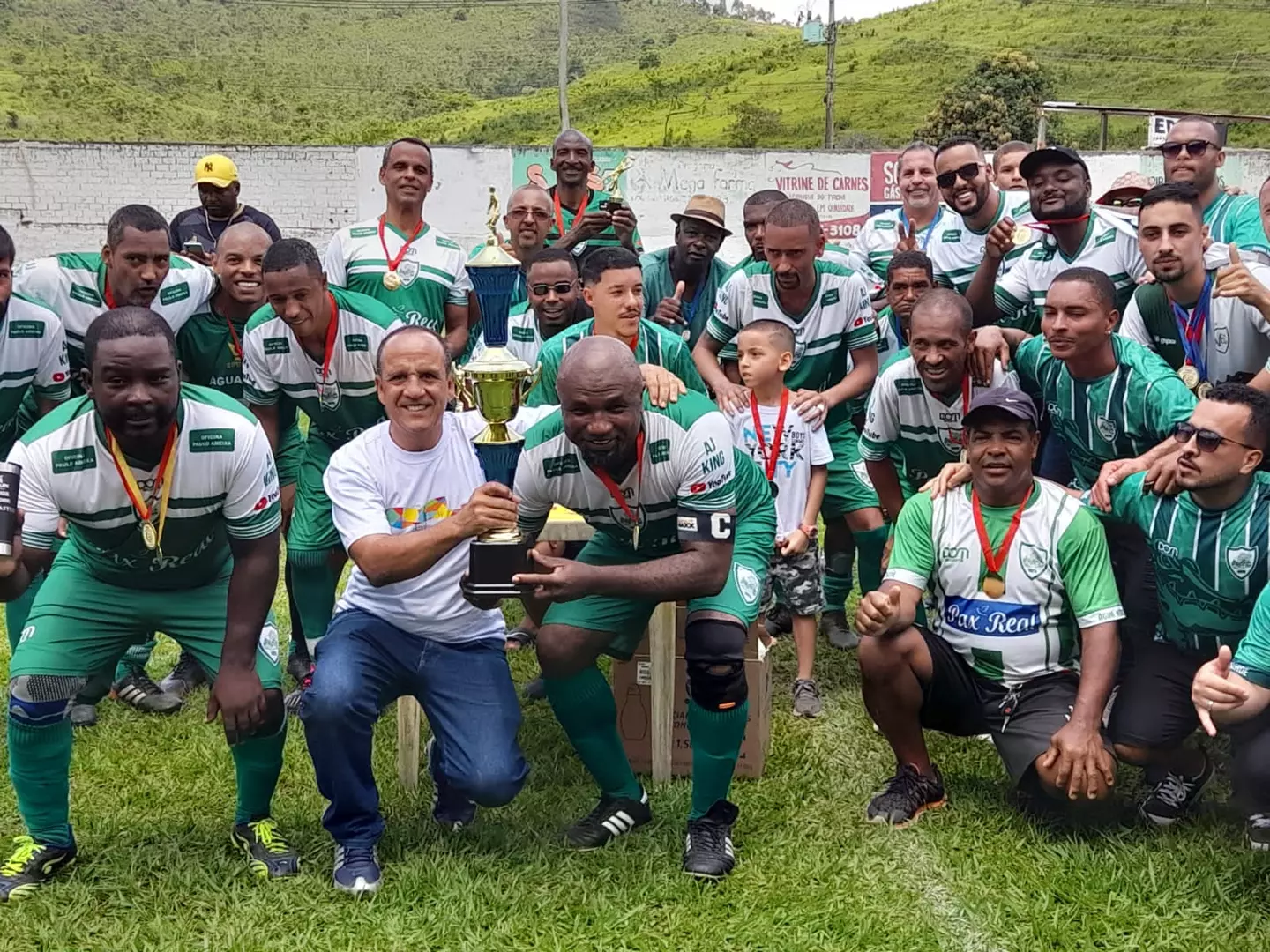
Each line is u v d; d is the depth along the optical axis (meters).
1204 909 3.48
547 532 4.27
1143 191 6.55
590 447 3.47
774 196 6.02
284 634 6.26
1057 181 5.28
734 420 5.24
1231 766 4.34
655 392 3.69
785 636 6.15
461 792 3.81
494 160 20.52
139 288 4.84
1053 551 3.96
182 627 3.85
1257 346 4.57
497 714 3.81
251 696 3.59
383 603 3.82
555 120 74.25
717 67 86.94
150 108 70.50
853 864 3.78
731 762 3.76
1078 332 4.21
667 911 3.54
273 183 21.89
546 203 6.30
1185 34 79.94
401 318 5.85
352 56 140.38
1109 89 71.81
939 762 4.53
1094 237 5.35
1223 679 3.43
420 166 5.90
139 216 4.79
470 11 161.12
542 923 3.48
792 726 4.98
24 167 21.59
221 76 103.81
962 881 3.66
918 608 4.60
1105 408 4.37
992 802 4.18
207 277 5.37
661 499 3.70
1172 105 66.25
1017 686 4.05
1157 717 4.01
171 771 4.54
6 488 3.31
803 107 68.38
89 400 3.52
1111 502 4.07
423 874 3.71
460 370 3.73
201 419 3.54
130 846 3.95
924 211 6.96
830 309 5.59
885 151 21.11
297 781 4.43
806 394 5.28
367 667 3.73
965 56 79.12
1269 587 3.51
